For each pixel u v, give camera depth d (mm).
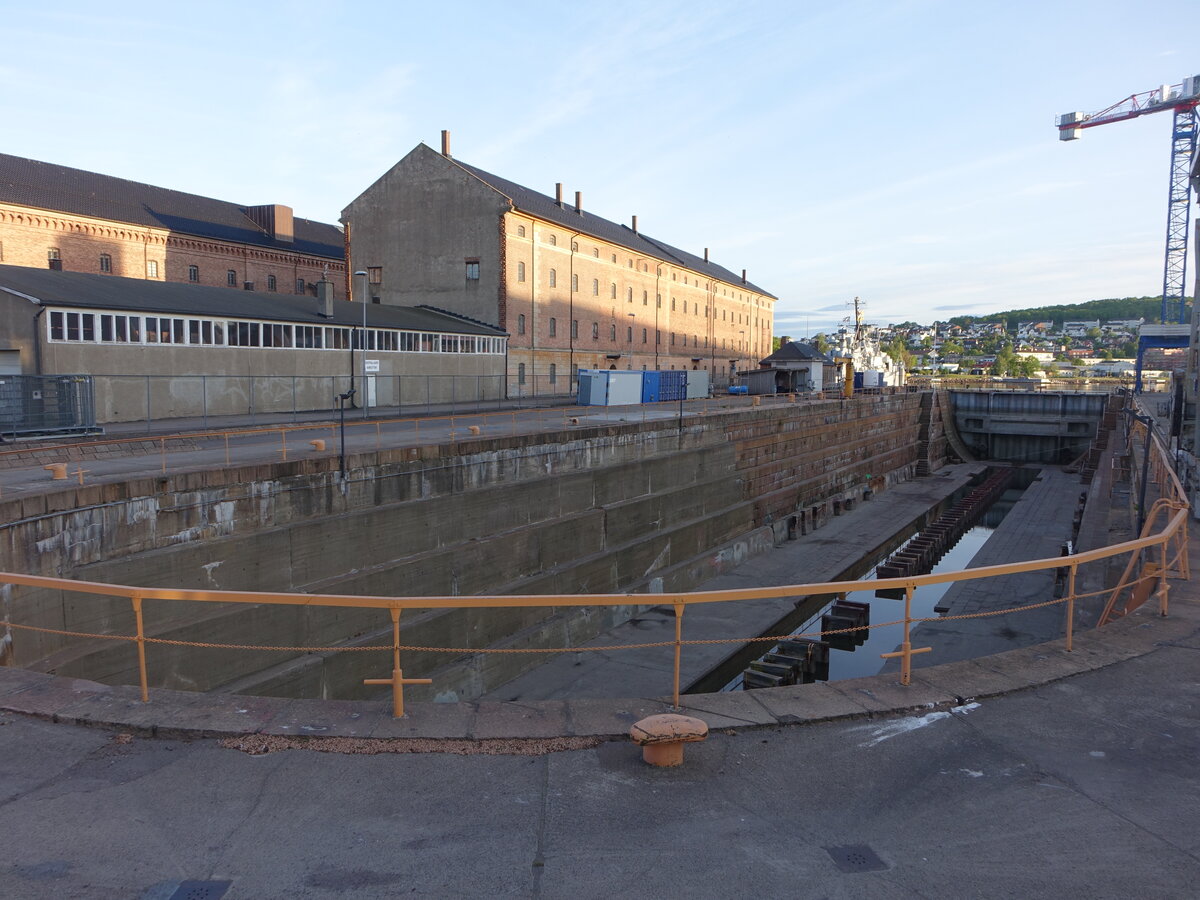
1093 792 5289
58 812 4875
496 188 51469
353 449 21984
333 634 19078
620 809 4992
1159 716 6496
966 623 24344
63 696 6418
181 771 5383
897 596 32500
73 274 31984
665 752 5492
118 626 14977
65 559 14188
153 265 53188
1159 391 69875
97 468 19062
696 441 37031
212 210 61531
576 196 70375
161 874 4285
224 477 17125
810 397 67750
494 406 45719
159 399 30562
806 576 34625
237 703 6363
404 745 5750
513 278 52250
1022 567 7504
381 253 55094
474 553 23125
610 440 30594
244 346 33875
